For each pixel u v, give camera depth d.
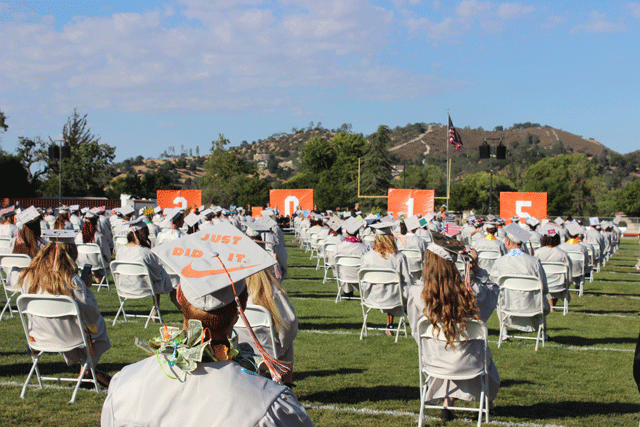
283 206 26.97
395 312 7.47
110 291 11.30
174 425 1.57
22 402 4.73
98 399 4.86
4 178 42.66
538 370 6.29
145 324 7.97
